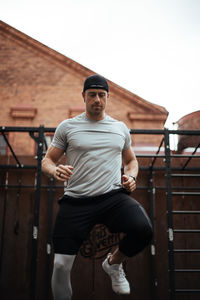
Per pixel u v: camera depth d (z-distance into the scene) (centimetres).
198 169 412
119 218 155
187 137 421
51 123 731
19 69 770
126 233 156
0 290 373
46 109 742
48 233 377
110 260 174
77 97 755
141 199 406
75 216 156
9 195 409
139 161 418
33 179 416
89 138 164
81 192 160
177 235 393
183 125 465
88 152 162
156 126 724
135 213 154
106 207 157
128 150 187
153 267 371
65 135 170
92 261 378
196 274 377
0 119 728
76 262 378
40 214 401
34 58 779
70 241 152
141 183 412
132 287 373
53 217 399
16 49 784
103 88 163
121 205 157
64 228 155
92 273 375
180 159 421
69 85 762
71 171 153
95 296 368
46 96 753
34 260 268
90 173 160
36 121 730
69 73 770
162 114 731
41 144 307
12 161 424
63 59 773
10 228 396
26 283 375
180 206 402
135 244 156
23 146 663
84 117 173
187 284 374
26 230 396
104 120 173
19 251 387
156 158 418
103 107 166
